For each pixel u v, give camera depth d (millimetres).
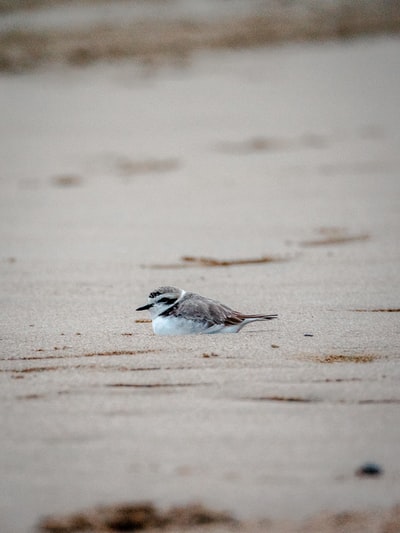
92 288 11141
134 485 5539
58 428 6395
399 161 20578
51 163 21422
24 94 30234
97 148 23047
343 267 11969
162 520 5191
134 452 5992
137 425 6434
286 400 6914
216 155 21969
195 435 6250
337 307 9992
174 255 12945
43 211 16594
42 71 33344
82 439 6203
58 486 5543
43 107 28375
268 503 5340
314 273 11672
